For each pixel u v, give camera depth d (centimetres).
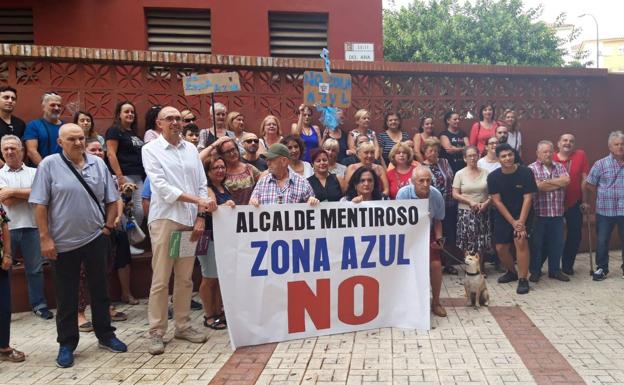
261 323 462
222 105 647
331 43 959
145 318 550
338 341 465
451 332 482
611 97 851
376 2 964
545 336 468
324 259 479
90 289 448
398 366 407
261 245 463
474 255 563
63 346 429
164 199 441
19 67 627
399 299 500
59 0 888
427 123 733
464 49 2497
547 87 827
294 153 561
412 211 500
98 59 633
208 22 948
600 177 684
